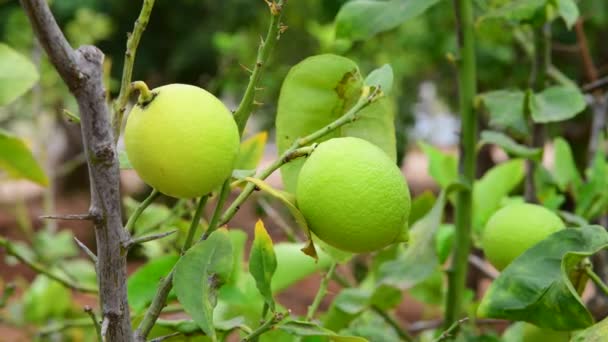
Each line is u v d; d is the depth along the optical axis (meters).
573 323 0.62
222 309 0.83
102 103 0.51
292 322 0.60
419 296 1.01
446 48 2.28
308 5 2.41
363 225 0.57
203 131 0.56
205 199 0.59
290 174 0.65
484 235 0.72
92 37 1.93
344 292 0.86
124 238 0.55
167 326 0.69
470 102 0.82
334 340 0.60
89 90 0.51
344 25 0.83
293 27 2.41
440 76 2.99
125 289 0.56
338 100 0.66
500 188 0.99
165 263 0.80
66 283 0.89
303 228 0.58
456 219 0.83
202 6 4.32
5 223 3.50
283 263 0.86
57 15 3.99
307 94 0.66
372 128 0.66
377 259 0.96
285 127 0.66
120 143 0.77
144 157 0.56
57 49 0.49
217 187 0.58
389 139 0.66
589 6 2.14
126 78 0.55
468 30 0.82
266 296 0.60
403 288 0.79
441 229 0.97
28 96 1.86
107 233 0.54
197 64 4.39
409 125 3.02
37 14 0.48
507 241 0.70
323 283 0.76
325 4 2.39
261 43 0.59
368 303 0.85
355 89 0.65
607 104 1.08
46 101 1.89
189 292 0.57
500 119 0.79
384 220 0.57
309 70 0.65
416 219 0.98
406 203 0.59
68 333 1.23
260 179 0.60
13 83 0.72
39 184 0.87
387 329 0.92
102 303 0.56
